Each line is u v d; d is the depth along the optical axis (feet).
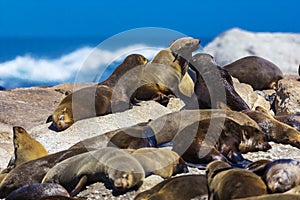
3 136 130.11
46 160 89.97
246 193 62.80
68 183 83.76
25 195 77.20
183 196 68.23
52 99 183.01
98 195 78.95
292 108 147.64
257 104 145.69
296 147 99.81
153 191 71.31
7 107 162.71
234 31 282.56
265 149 96.43
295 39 294.05
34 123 146.61
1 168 110.11
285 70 274.16
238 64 178.60
